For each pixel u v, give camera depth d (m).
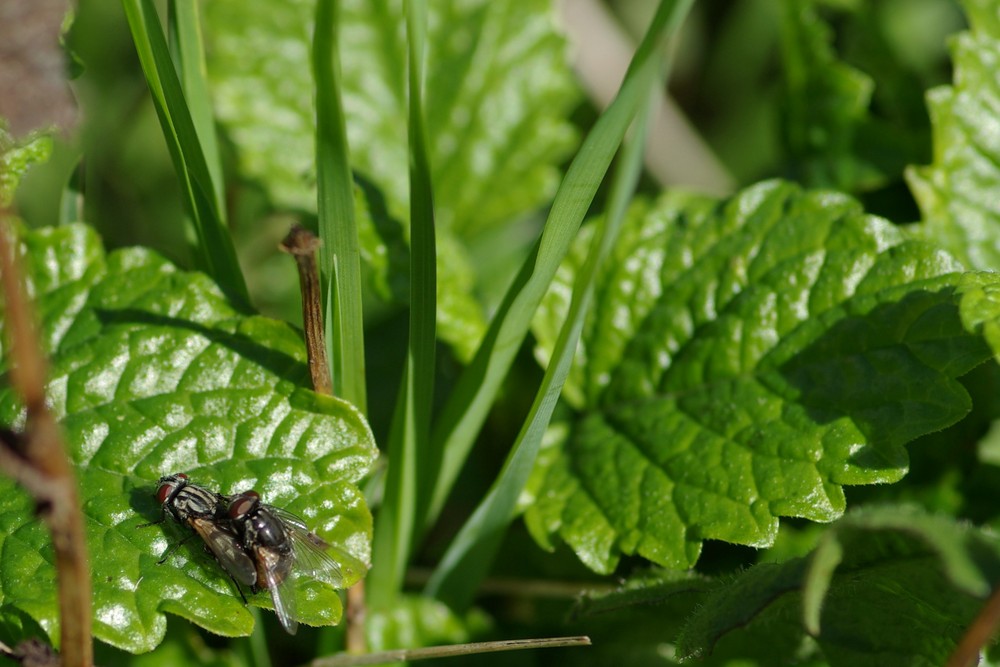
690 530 0.21
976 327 0.19
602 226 0.21
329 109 0.19
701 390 0.22
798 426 0.21
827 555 0.18
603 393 0.22
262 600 0.19
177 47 0.20
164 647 0.22
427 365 0.20
